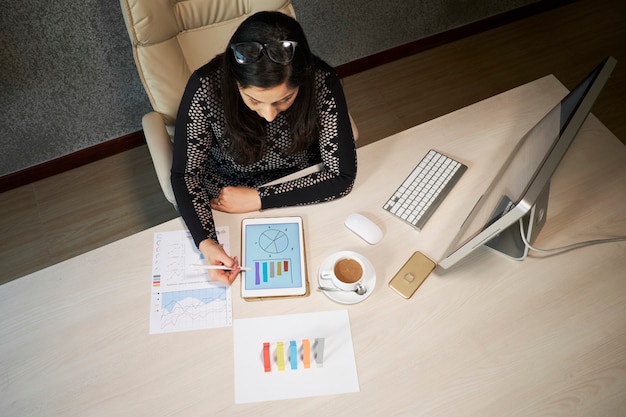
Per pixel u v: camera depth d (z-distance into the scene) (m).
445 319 1.11
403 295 1.13
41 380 1.02
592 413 1.02
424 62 2.50
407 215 1.24
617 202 1.27
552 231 1.23
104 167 2.12
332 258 1.17
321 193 1.23
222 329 1.08
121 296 1.11
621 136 2.22
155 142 1.30
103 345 1.06
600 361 1.07
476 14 2.53
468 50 2.54
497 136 1.37
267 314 1.10
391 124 2.29
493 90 2.40
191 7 1.29
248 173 1.42
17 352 1.04
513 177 1.03
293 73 0.98
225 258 1.12
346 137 1.24
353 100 2.37
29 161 2.03
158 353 1.05
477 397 1.03
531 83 1.47
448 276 1.16
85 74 1.85
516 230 1.16
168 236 1.19
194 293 1.12
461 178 1.29
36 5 1.60
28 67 1.74
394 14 2.32
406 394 1.03
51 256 1.90
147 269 1.15
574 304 1.14
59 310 1.09
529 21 2.64
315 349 1.07
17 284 1.11
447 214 1.24
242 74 0.97
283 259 1.16
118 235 1.96
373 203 1.26
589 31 2.59
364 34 2.34
